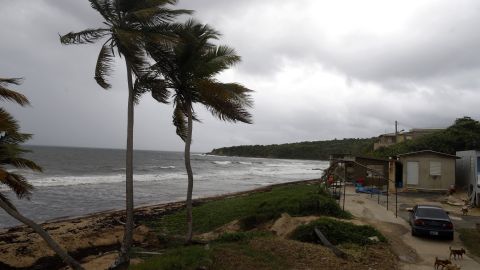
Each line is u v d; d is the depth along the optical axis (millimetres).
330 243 14211
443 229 15844
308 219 18141
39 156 107312
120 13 13906
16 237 19984
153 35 13492
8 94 10797
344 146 182750
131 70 14477
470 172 28406
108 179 53375
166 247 17797
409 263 12961
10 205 14250
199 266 11055
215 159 174125
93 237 19719
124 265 13680
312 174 87688
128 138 14406
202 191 46062
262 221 20234
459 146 44969
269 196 29203
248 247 13211
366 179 32969
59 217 27469
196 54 15266
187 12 13992
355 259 12531
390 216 20594
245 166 118688
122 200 36031
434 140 46031
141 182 54688
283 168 114750
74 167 75812
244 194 39219
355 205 23469
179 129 17969
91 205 33000
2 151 13125
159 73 15430
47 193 38594
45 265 16062
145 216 27203
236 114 16078
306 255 12523
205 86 14906
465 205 24344
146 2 13586
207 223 23094
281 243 13539
